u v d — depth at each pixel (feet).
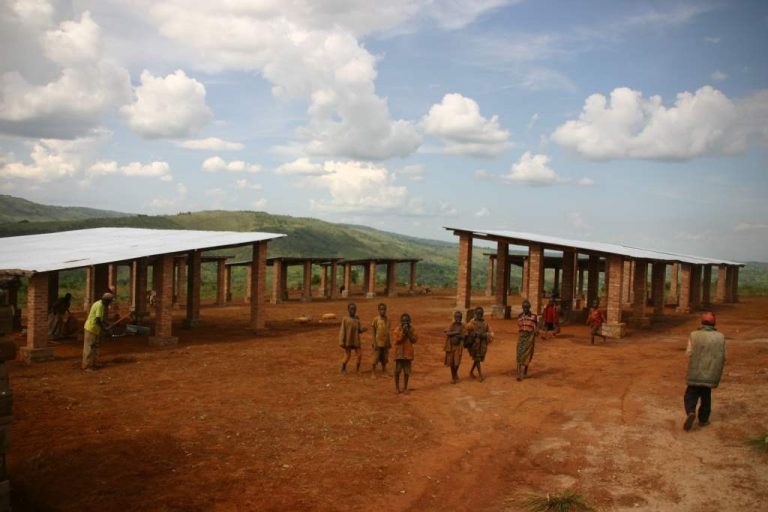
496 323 84.94
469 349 45.06
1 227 278.87
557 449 28.76
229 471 24.94
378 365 50.67
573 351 60.49
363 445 29.01
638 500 22.47
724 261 136.87
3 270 50.72
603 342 68.23
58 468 24.44
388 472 25.55
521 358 44.73
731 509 21.11
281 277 138.31
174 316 95.45
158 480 23.66
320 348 60.34
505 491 23.88
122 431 29.66
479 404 37.63
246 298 135.64
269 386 41.68
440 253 550.36
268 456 26.99
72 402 35.86
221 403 36.37
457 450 28.76
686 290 112.78
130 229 90.94
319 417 33.65
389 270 159.33
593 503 22.35
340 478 24.62
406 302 134.41
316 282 231.09
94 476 23.79
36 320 51.19
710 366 29.60
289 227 424.87
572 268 94.68
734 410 32.78
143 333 71.41
